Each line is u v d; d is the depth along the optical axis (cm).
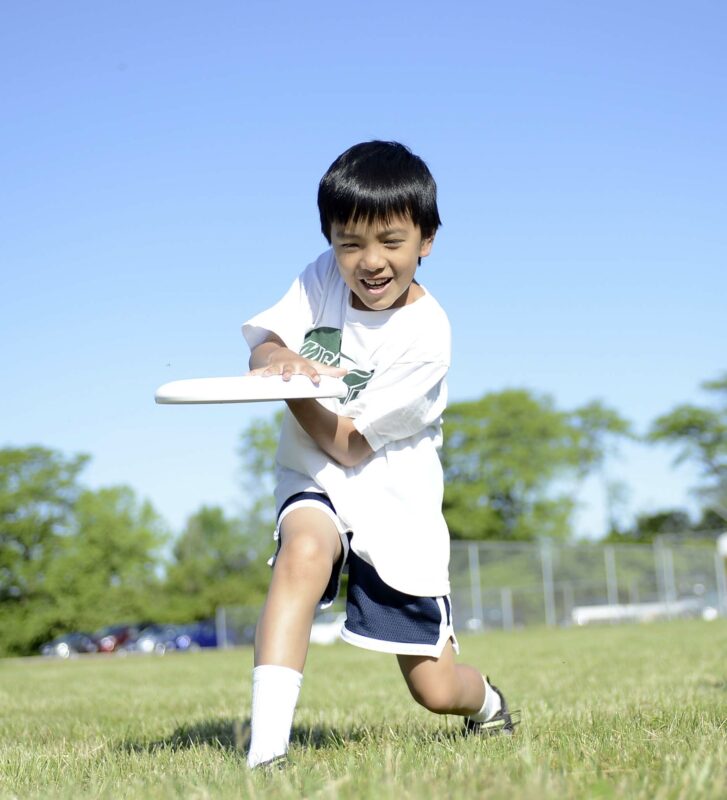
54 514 3853
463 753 218
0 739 353
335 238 230
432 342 241
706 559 2572
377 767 192
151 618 3856
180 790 182
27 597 3775
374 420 231
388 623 235
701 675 520
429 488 242
